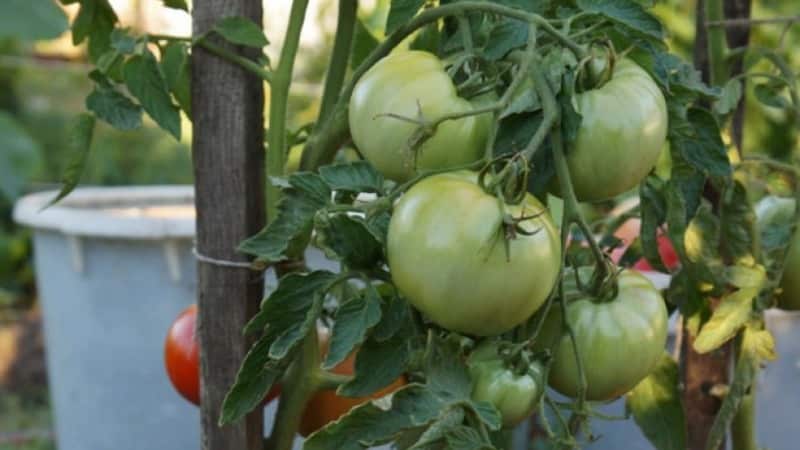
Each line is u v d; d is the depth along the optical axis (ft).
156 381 4.74
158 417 4.79
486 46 2.62
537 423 4.98
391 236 2.49
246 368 2.66
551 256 2.46
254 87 3.01
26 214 5.05
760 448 3.70
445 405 2.52
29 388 10.39
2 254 12.10
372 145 2.61
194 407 4.75
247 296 3.04
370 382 2.67
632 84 2.61
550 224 2.50
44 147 11.59
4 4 2.18
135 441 4.86
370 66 2.89
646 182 3.03
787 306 3.38
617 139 2.56
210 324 3.05
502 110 2.51
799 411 4.45
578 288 2.75
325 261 4.40
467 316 2.46
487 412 2.52
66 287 4.87
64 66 11.48
